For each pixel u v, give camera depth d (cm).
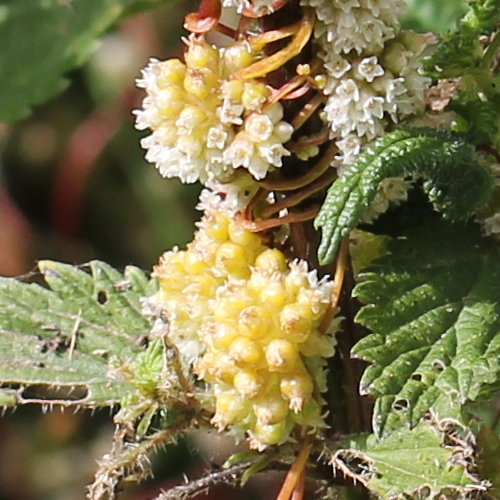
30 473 55
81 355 31
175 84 28
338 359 29
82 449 55
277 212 29
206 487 29
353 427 29
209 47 28
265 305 28
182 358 30
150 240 56
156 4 25
